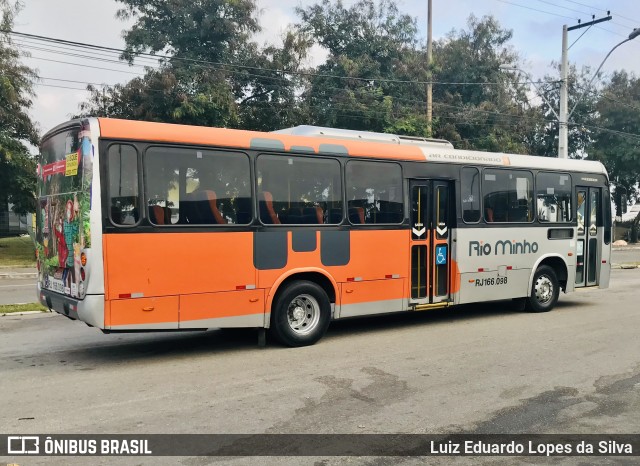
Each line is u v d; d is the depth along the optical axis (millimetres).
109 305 6672
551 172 11391
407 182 9320
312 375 6621
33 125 24219
